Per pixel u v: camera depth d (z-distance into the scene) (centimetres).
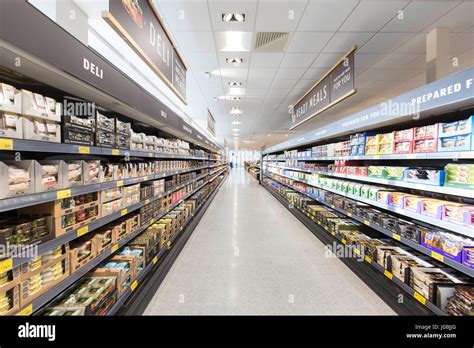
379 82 470
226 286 235
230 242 365
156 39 196
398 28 277
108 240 168
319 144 516
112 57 296
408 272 186
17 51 83
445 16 254
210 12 246
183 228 375
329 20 262
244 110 732
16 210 114
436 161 228
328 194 388
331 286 236
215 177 1046
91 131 142
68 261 125
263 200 763
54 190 111
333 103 348
